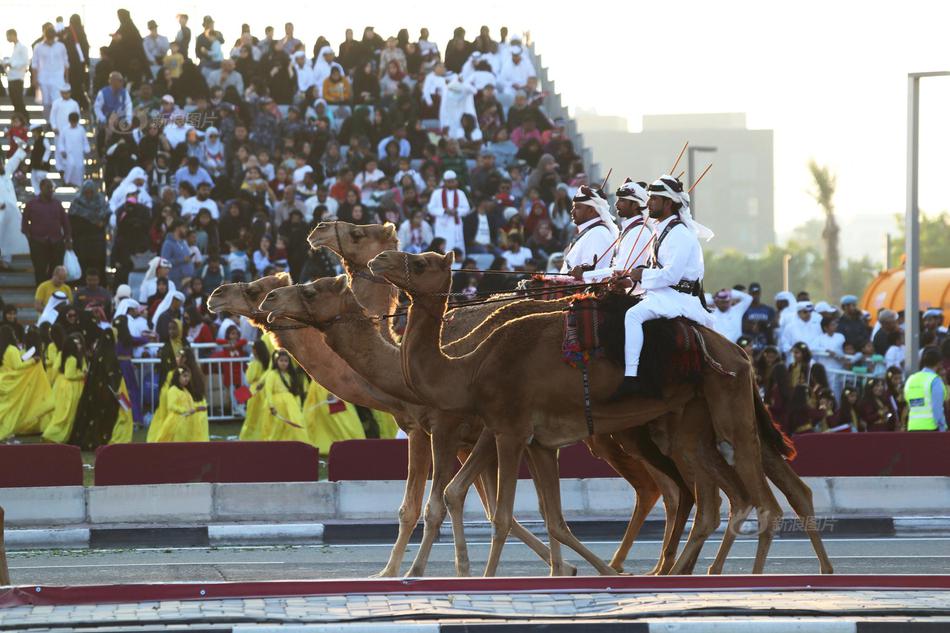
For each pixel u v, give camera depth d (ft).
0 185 186.29
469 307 82.89
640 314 73.77
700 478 77.25
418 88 218.38
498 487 74.23
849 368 159.53
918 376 127.75
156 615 60.03
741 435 75.25
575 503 113.50
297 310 76.38
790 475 78.74
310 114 202.28
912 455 117.80
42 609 62.03
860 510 115.24
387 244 85.92
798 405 135.33
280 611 61.21
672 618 60.18
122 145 186.60
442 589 66.54
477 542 106.11
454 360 74.69
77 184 195.93
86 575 87.76
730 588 67.41
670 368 73.72
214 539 105.60
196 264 169.27
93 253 176.24
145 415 153.17
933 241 595.06
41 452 110.52
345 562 94.43
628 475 84.69
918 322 165.48
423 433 81.20
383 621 59.11
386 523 108.37
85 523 107.65
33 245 171.63
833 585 67.51
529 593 66.39
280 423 133.18
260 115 195.93
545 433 74.74
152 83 202.69
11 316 152.15
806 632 58.39
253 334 162.50
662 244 75.66
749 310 169.58
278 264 169.48
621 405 73.87
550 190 195.83
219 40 215.51
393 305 85.76
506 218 187.83
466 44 229.25
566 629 57.93
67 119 195.93
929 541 105.91
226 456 112.88
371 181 188.65
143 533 105.70
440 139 201.98
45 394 143.33
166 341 141.38
